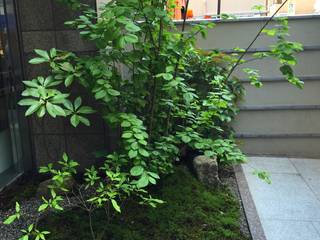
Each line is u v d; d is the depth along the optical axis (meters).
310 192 3.33
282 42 2.95
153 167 2.50
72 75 2.34
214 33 4.16
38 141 3.66
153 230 2.58
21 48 3.43
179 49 2.69
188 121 3.02
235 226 2.66
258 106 4.29
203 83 3.77
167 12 2.58
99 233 2.52
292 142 4.38
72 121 2.16
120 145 2.87
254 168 3.94
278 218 2.85
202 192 3.10
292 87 4.23
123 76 3.21
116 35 2.13
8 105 3.57
